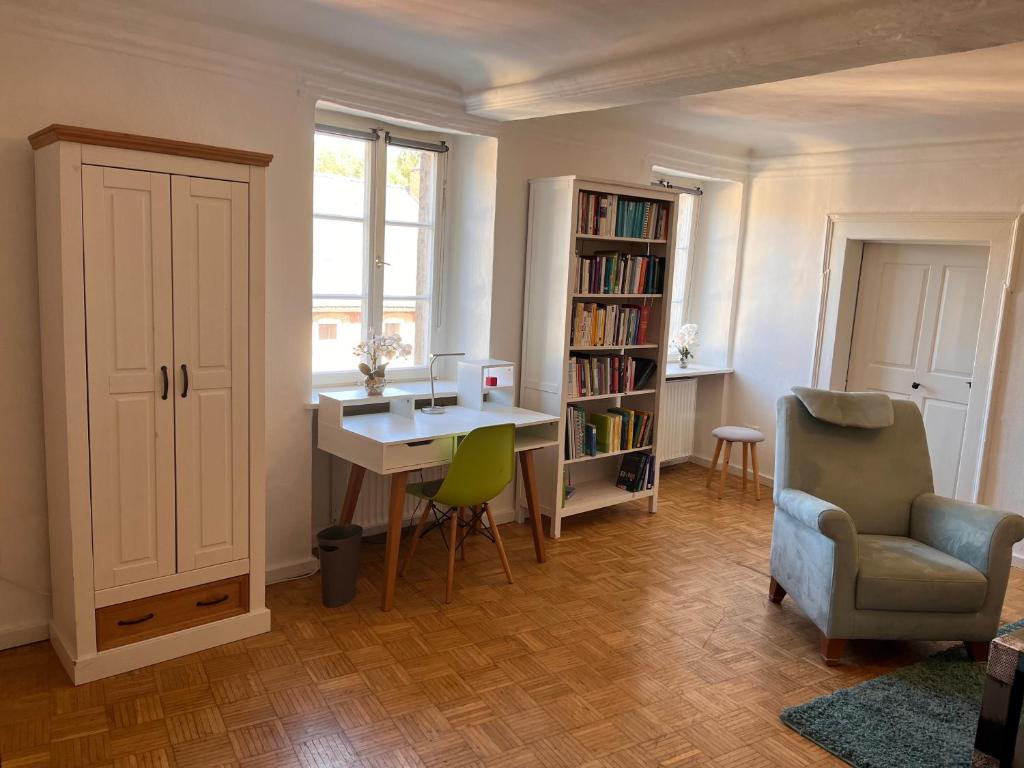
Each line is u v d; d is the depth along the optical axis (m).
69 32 2.69
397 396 3.77
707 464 6.05
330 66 3.32
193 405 2.77
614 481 5.00
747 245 5.68
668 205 4.64
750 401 5.75
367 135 3.82
